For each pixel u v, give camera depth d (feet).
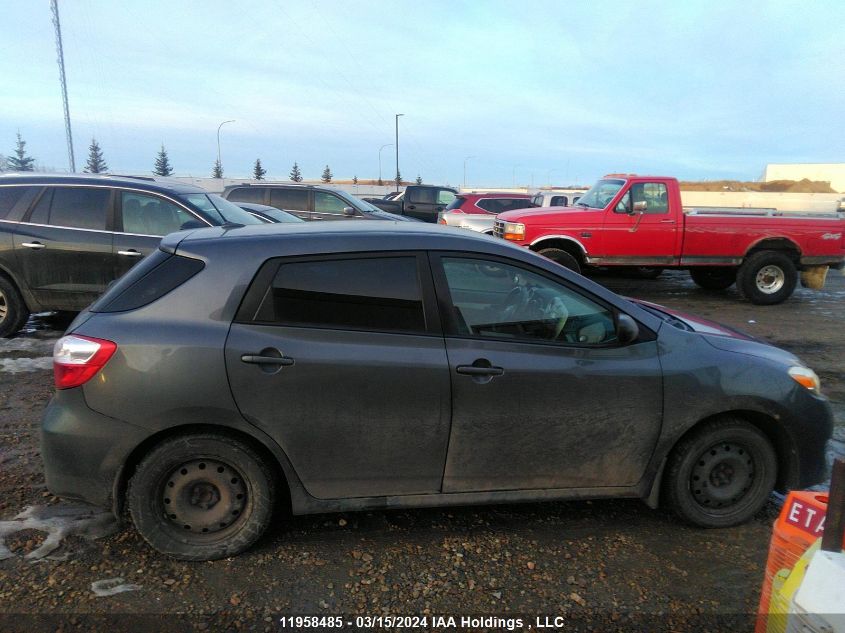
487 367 9.39
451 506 10.64
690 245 32.89
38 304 21.75
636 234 32.58
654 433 9.98
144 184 22.26
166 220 21.99
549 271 10.01
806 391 10.37
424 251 9.68
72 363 8.88
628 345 9.94
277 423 9.02
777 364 10.37
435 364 9.28
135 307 9.22
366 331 9.30
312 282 9.32
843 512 5.56
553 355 9.65
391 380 9.18
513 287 9.87
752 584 9.09
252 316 9.11
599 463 9.99
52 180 21.75
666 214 32.58
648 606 8.55
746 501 10.58
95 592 8.60
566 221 32.45
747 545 10.14
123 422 8.86
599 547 9.99
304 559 9.49
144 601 8.45
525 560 9.58
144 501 9.09
